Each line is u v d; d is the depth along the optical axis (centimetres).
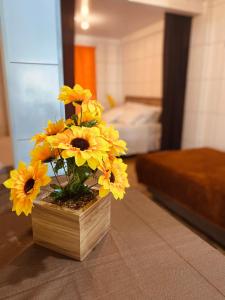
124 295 55
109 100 475
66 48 205
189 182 186
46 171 59
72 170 64
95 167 57
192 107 316
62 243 66
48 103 103
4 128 229
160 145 337
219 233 176
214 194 166
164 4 255
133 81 449
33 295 54
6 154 162
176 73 304
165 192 215
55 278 59
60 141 56
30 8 93
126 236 76
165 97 308
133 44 429
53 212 64
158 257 67
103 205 72
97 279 59
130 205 96
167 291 56
